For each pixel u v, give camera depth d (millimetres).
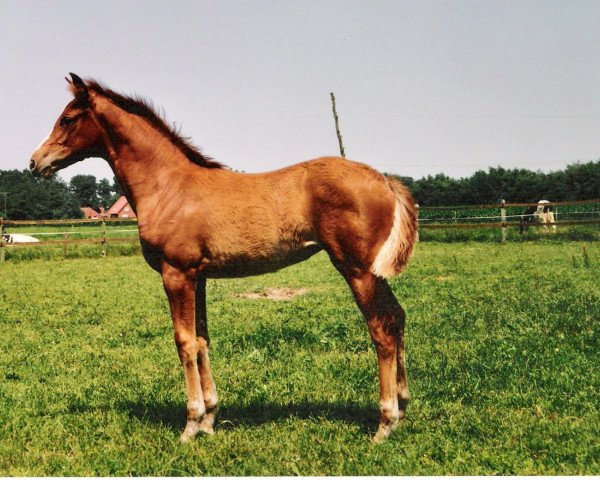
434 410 5098
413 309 10062
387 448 4309
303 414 5250
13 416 5426
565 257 17734
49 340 8938
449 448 4266
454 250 22578
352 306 10914
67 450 4660
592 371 5871
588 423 4578
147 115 5090
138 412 5477
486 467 3979
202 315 5023
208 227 4691
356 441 4523
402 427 4684
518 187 51719
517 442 4340
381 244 4441
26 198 76750
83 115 5105
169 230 4734
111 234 37906
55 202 80625
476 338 7609
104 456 4430
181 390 6160
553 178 50656
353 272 4488
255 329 9031
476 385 5629
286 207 4602
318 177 4531
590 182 48062
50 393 6176
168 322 10188
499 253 20281
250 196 4688
